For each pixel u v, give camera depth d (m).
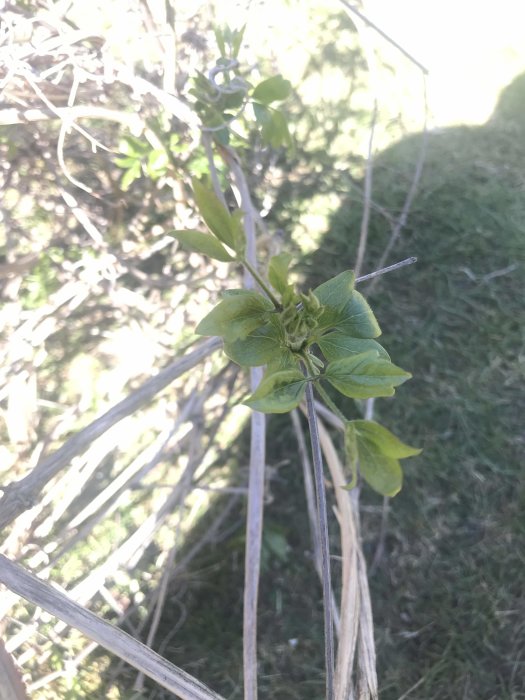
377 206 0.72
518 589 0.62
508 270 0.76
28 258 0.70
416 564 0.63
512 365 0.71
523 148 0.84
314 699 0.59
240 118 0.62
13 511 0.35
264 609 0.63
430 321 0.74
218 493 0.67
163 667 0.30
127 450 0.69
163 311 0.74
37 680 0.56
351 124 0.86
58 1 0.60
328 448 0.50
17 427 0.67
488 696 0.58
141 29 0.65
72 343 0.74
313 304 0.21
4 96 0.54
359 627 0.41
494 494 0.66
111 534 0.65
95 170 0.74
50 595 0.29
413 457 0.67
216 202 0.22
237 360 0.22
